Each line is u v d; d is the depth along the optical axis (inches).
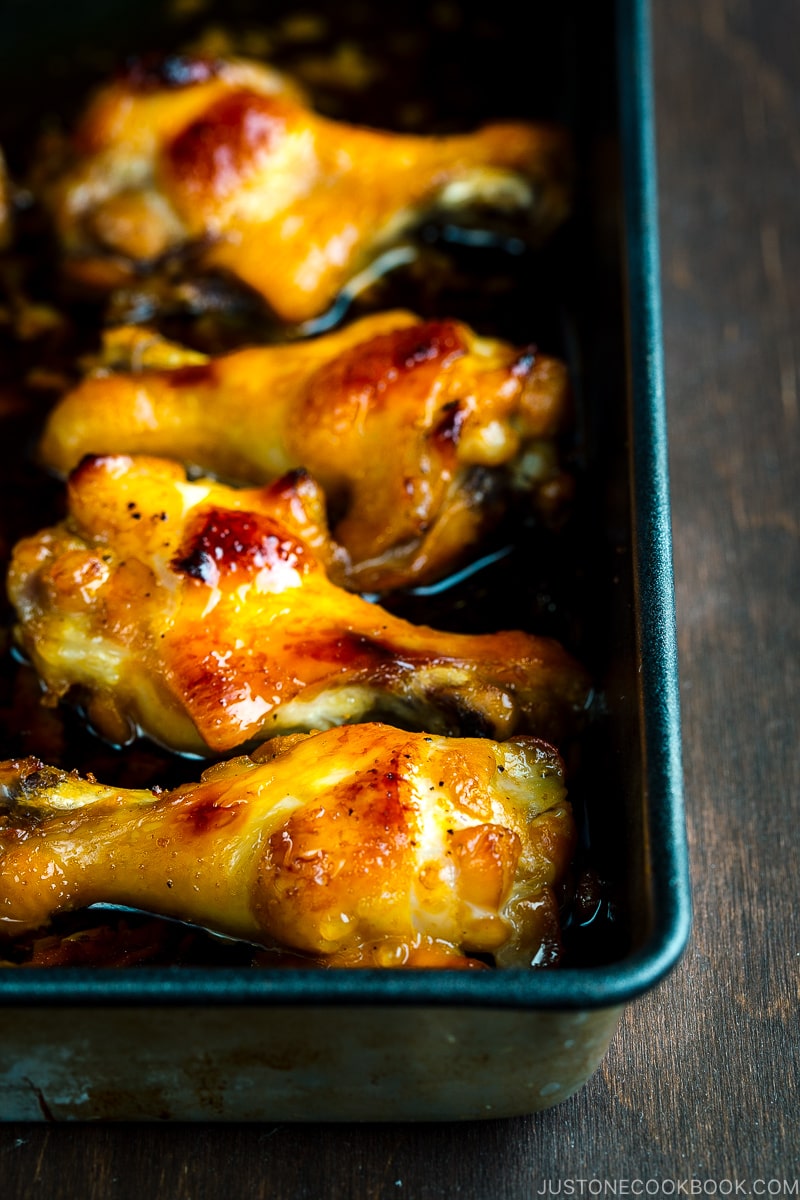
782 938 17.6
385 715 17.4
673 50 22.6
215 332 20.2
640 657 16.3
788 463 20.0
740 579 19.3
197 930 16.6
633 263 18.3
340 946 16.0
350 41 22.3
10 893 16.6
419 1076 15.9
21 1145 16.7
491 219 20.8
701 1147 16.7
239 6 22.5
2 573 18.7
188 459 18.9
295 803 16.3
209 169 19.8
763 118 22.1
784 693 18.8
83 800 16.8
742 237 21.4
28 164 21.3
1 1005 15.1
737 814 18.1
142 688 17.3
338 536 18.2
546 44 22.2
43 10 22.4
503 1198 16.5
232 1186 16.5
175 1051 15.7
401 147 20.3
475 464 18.2
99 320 20.3
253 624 17.2
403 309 20.3
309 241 20.0
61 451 19.0
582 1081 16.2
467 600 18.4
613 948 16.4
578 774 17.4
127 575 17.4
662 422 17.4
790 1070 17.0
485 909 16.0
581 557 18.6
